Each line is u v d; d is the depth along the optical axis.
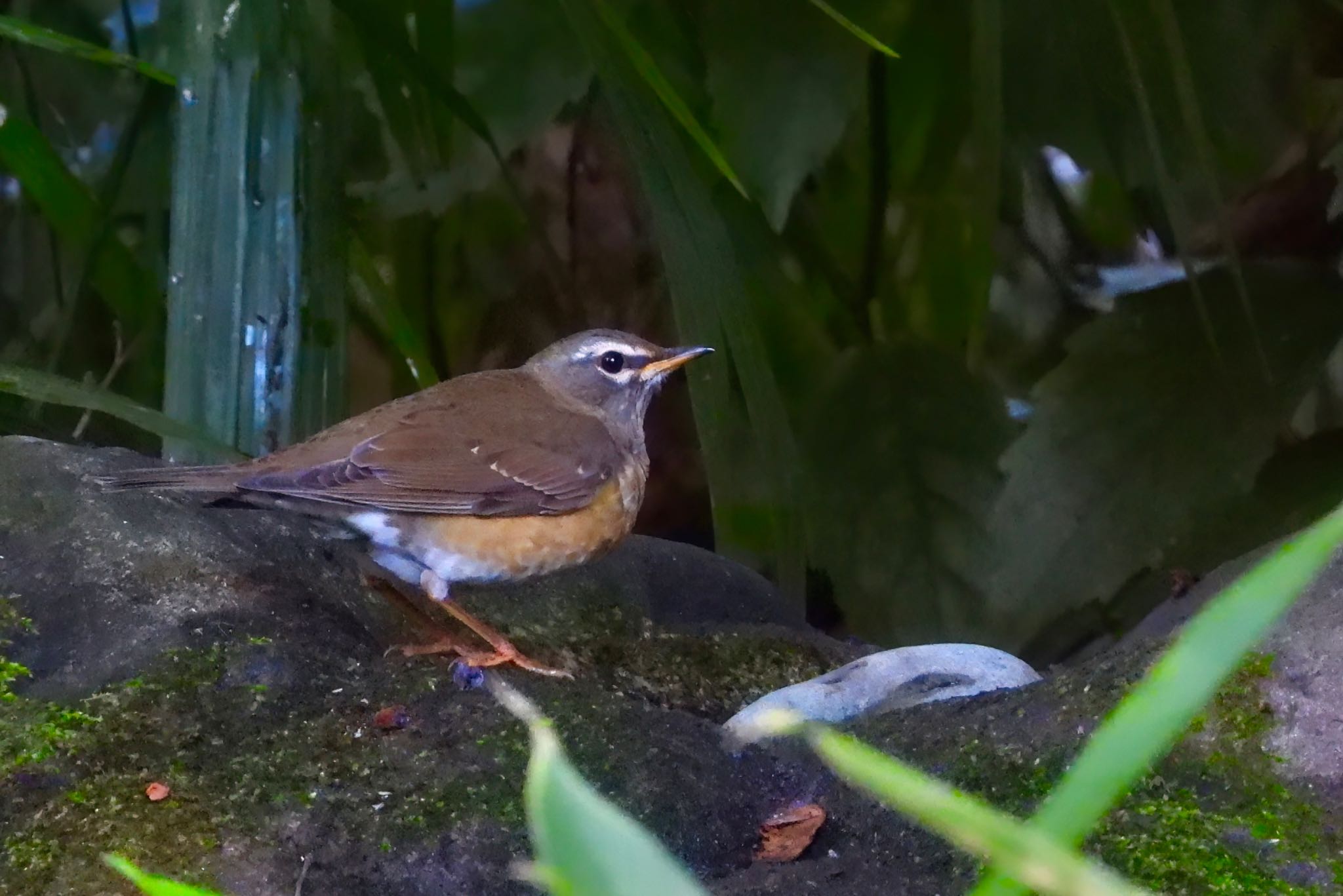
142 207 11.57
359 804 4.95
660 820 5.08
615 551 8.54
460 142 11.27
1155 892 3.98
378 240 11.49
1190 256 8.93
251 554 7.01
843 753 2.07
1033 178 11.88
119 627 6.00
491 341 12.27
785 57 9.70
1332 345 8.83
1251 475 8.49
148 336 9.62
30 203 11.37
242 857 4.59
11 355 11.32
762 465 8.42
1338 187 8.73
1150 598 9.34
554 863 1.93
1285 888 4.23
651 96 7.64
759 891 4.73
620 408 8.12
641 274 11.93
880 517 9.38
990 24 8.71
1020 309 12.32
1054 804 2.04
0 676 5.56
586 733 5.56
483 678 6.29
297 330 7.66
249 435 7.61
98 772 5.00
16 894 4.27
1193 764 4.87
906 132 11.09
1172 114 9.59
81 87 12.47
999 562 8.87
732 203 9.69
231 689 5.68
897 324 11.76
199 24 7.47
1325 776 4.73
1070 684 5.73
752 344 7.75
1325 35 10.02
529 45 10.81
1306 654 5.12
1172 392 8.73
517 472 7.08
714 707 7.16
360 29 8.48
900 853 4.99
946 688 6.54
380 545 7.07
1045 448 8.80
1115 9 8.42
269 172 7.54
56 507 6.84
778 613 8.70
